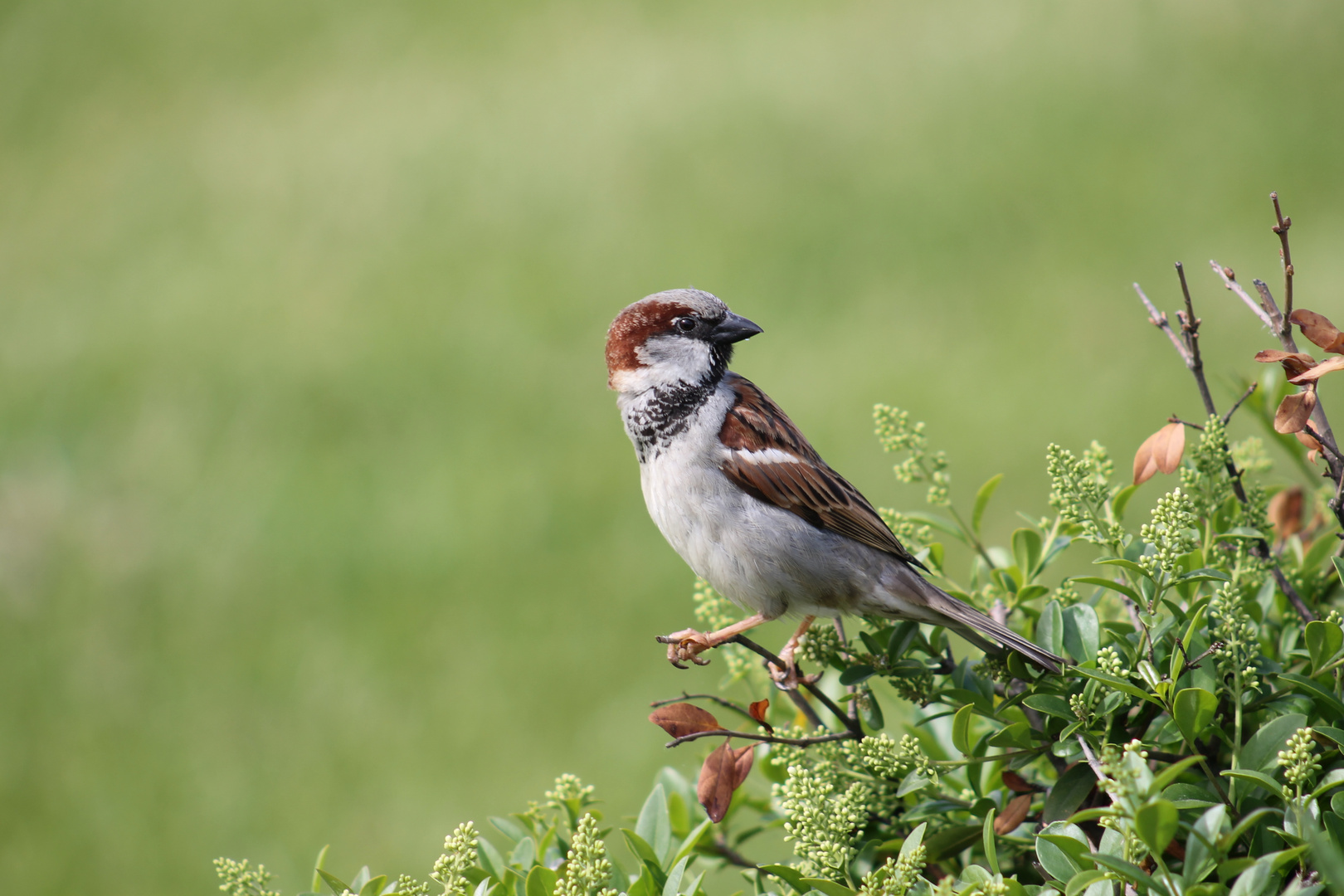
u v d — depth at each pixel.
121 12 28.72
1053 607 3.70
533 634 10.91
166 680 10.93
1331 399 11.67
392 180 20.83
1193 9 21.06
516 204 19.34
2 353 17.02
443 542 12.13
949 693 3.73
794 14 24.11
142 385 15.66
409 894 3.16
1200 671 3.36
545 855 3.78
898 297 15.34
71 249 20.11
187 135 23.59
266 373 15.68
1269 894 2.73
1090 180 17.31
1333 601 4.17
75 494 13.64
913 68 21.48
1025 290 15.09
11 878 8.99
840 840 3.24
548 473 13.03
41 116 24.88
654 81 22.41
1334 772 2.78
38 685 10.98
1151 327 13.77
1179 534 3.31
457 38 25.56
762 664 4.91
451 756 9.67
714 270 16.62
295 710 10.41
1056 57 20.75
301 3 28.45
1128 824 2.63
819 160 19.11
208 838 9.20
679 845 4.05
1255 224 15.53
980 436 12.35
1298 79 18.84
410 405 14.70
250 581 12.08
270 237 19.47
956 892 2.84
